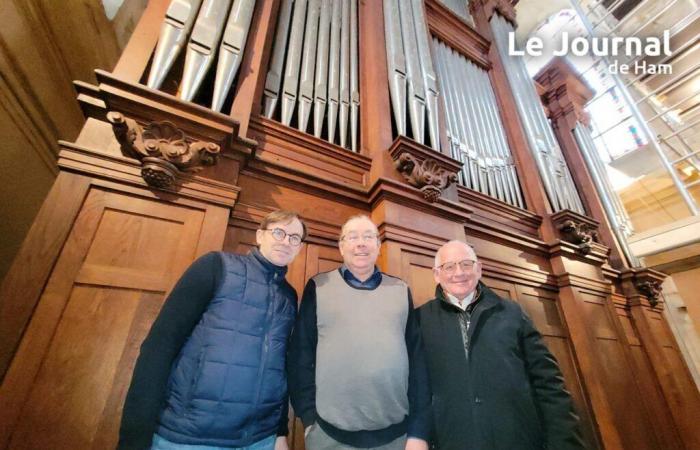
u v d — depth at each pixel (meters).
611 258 3.86
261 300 1.07
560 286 2.97
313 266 1.85
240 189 1.65
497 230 2.75
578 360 2.71
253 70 2.05
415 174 2.18
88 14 3.10
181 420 0.87
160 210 1.45
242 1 2.15
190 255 1.42
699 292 3.54
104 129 1.49
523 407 1.17
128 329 1.23
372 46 2.85
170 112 1.51
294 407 1.09
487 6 5.06
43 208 1.25
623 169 5.67
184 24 1.82
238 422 0.92
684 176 5.08
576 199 3.73
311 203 1.99
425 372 1.19
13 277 1.13
